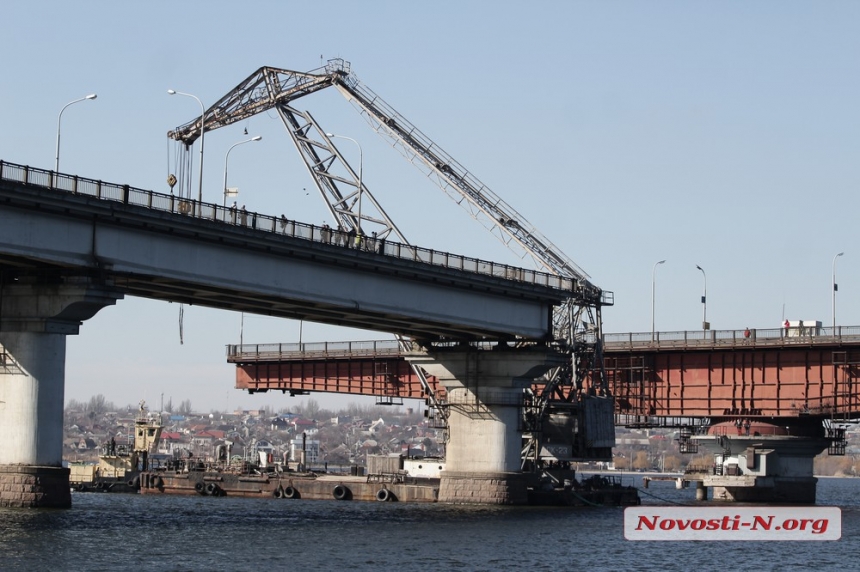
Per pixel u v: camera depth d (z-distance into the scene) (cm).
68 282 9581
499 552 8944
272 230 10638
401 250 11856
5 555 7681
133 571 7325
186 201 9981
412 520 11362
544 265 14750
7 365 9806
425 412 14600
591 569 8262
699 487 15975
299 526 10519
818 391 14350
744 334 14762
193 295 11100
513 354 13488
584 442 14150
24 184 8856
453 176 15112
